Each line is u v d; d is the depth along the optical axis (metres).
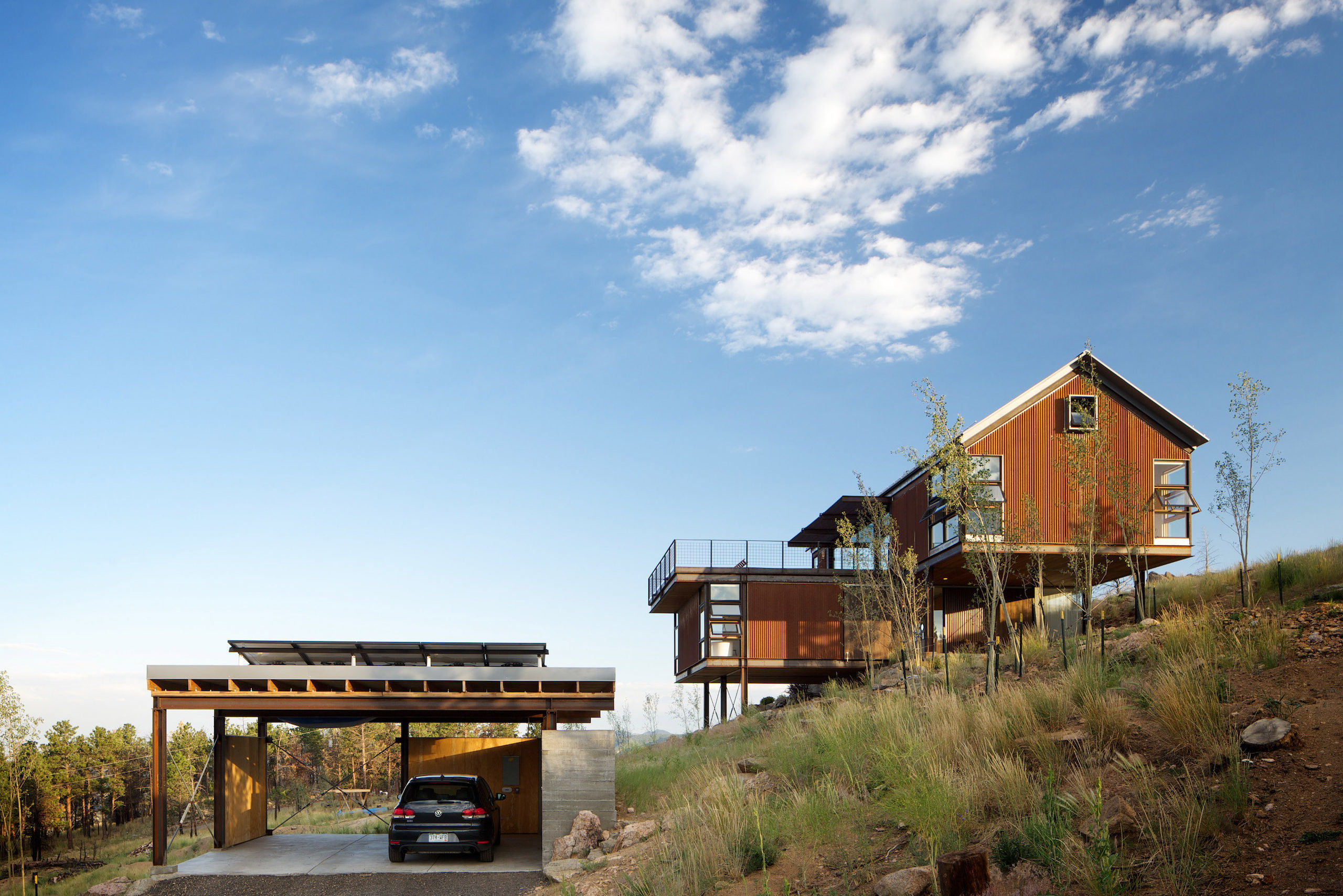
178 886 13.82
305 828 26.98
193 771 56.81
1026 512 25.84
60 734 61.53
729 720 30.02
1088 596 22.61
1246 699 9.33
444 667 16.55
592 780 15.88
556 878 13.22
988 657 15.30
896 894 7.62
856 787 11.23
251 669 16.12
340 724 18.64
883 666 30.48
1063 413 26.86
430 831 15.12
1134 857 6.82
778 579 31.19
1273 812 6.99
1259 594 18.11
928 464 17.83
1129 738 9.52
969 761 10.02
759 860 9.80
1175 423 26.83
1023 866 7.07
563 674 16.61
